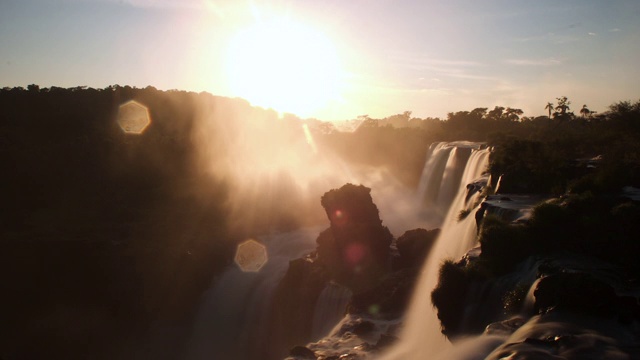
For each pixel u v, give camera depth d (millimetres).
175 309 54000
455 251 30828
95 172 79875
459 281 21109
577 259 19953
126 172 81438
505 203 27125
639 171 26766
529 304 18078
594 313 16375
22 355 53031
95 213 69500
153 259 55281
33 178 74562
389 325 28984
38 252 55812
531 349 14336
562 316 16453
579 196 23391
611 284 17797
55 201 74000
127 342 52656
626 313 16156
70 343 53344
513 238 21594
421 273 34875
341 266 40156
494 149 44219
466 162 55562
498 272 21062
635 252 19484
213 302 54000
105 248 55906
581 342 14492
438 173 62531
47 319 54156
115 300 53375
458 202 42562
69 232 61406
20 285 55031
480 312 20344
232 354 49219
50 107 117875
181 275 54844
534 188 30766
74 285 54938
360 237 40406
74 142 87500
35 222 66062
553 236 21500
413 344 24906
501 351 14625
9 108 114688
